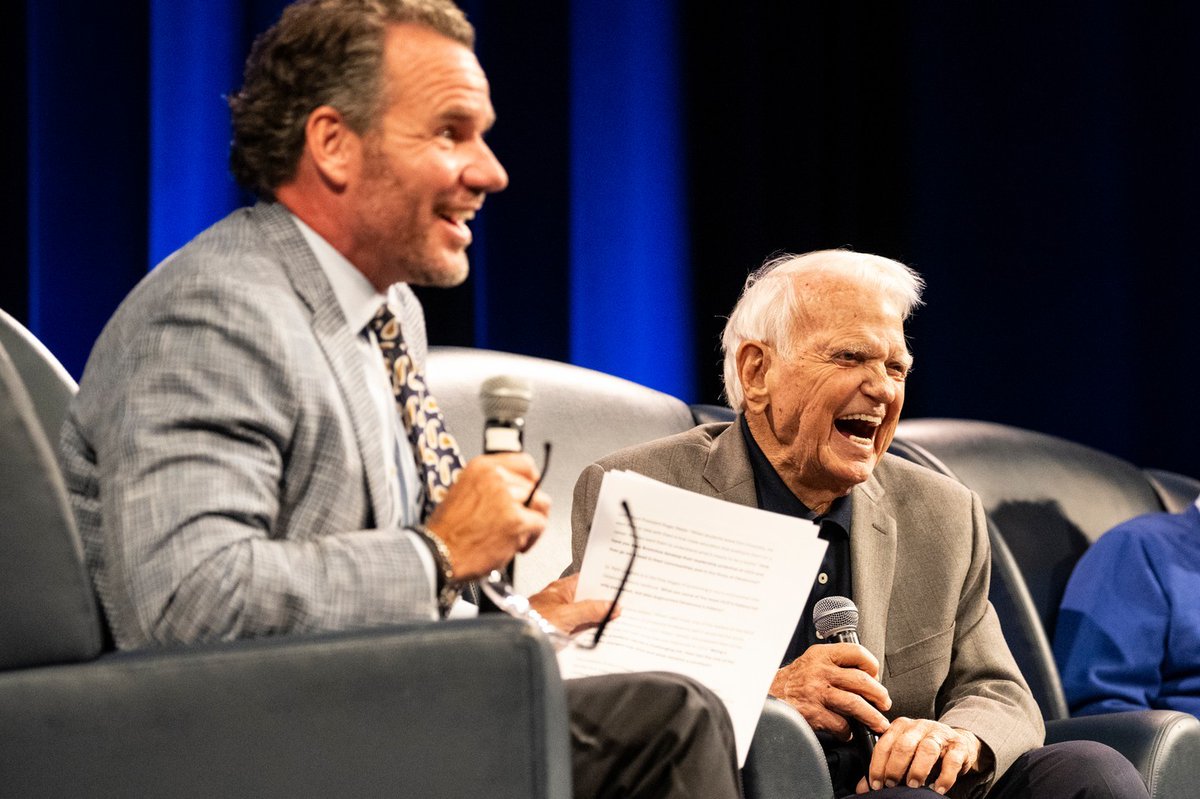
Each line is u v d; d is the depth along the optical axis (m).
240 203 7.71
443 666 3.22
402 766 3.19
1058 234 10.29
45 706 3.15
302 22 4.06
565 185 8.81
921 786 5.05
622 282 9.09
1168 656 7.07
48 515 3.24
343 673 3.20
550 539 6.04
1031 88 10.34
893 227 10.01
